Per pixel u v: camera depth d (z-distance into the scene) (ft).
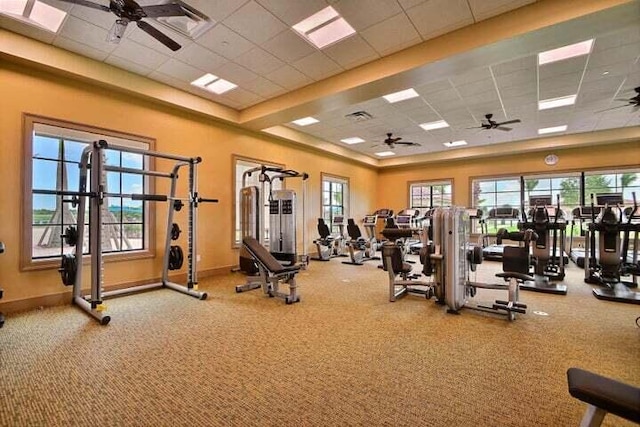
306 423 5.69
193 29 11.63
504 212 25.88
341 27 11.84
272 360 8.16
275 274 13.50
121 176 15.71
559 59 13.79
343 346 9.03
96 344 9.07
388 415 5.92
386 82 14.32
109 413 5.94
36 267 12.55
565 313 12.03
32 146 12.56
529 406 6.17
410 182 36.83
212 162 19.52
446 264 12.28
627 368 7.71
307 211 27.81
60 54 12.71
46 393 6.57
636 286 16.05
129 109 15.56
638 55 13.41
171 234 15.55
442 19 11.23
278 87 16.88
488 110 20.36
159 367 7.75
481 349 8.81
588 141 25.43
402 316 11.71
